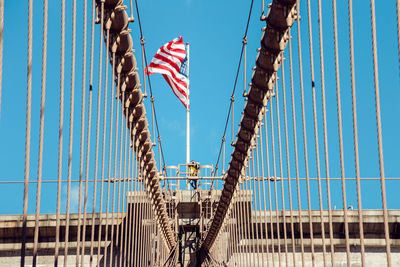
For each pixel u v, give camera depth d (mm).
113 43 10664
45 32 8023
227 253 26625
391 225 26578
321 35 8945
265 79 11992
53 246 26406
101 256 25516
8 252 26578
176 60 18859
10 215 26672
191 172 30312
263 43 11000
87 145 9812
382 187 7672
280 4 10000
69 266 25766
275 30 10531
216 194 27656
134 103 12711
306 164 9953
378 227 26656
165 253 28172
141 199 17312
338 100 8547
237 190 19312
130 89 12141
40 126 8023
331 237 9406
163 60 18828
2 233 26516
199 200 29984
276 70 11266
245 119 14242
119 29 10547
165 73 18703
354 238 26609
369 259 26484
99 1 10180
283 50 10820
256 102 13172
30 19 7543
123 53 11000
